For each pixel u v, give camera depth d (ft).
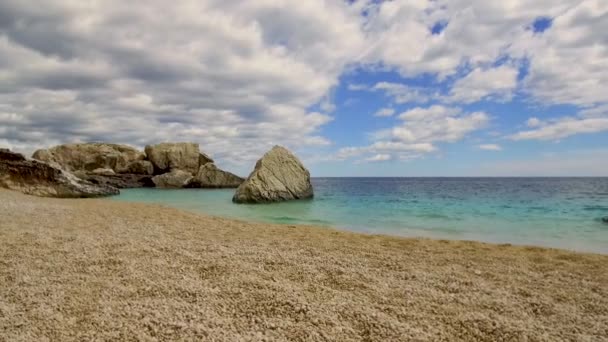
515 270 27.73
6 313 17.04
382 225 56.59
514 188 177.99
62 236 34.73
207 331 15.65
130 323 16.25
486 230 51.80
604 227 54.24
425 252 33.76
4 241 31.45
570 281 25.00
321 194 128.16
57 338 14.80
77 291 20.15
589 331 17.08
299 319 17.30
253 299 19.60
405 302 20.03
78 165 205.05
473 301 20.48
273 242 36.47
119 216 53.67
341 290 21.80
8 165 91.61
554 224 57.21
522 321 17.87
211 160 215.72
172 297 19.61
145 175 199.52
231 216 65.72
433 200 100.42
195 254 29.27
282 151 103.81
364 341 15.42
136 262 26.18
